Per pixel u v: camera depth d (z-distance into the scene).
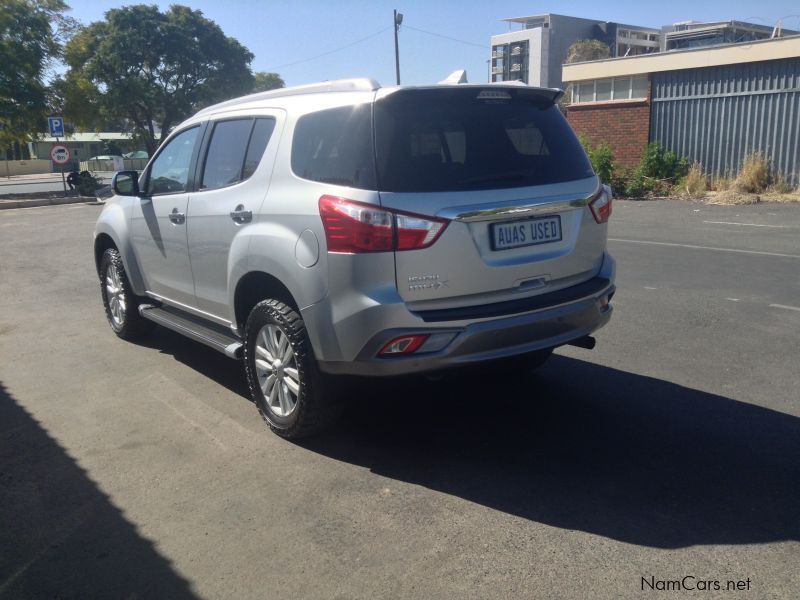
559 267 4.11
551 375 5.43
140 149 54.22
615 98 22.25
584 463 4.01
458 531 3.36
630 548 3.19
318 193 3.87
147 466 4.11
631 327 6.66
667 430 4.41
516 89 4.14
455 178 3.80
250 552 3.25
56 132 26.95
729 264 9.51
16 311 8.03
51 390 5.39
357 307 3.68
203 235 4.91
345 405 4.24
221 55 47.41
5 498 3.78
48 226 17.08
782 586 2.91
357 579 3.03
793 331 6.41
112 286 6.78
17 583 3.06
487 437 4.39
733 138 19.30
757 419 4.54
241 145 4.72
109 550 3.29
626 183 19.47
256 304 4.51
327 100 4.08
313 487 3.82
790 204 16.38
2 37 27.42
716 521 3.38
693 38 34.75
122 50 44.25
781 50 17.81
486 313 3.79
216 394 5.23
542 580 2.98
